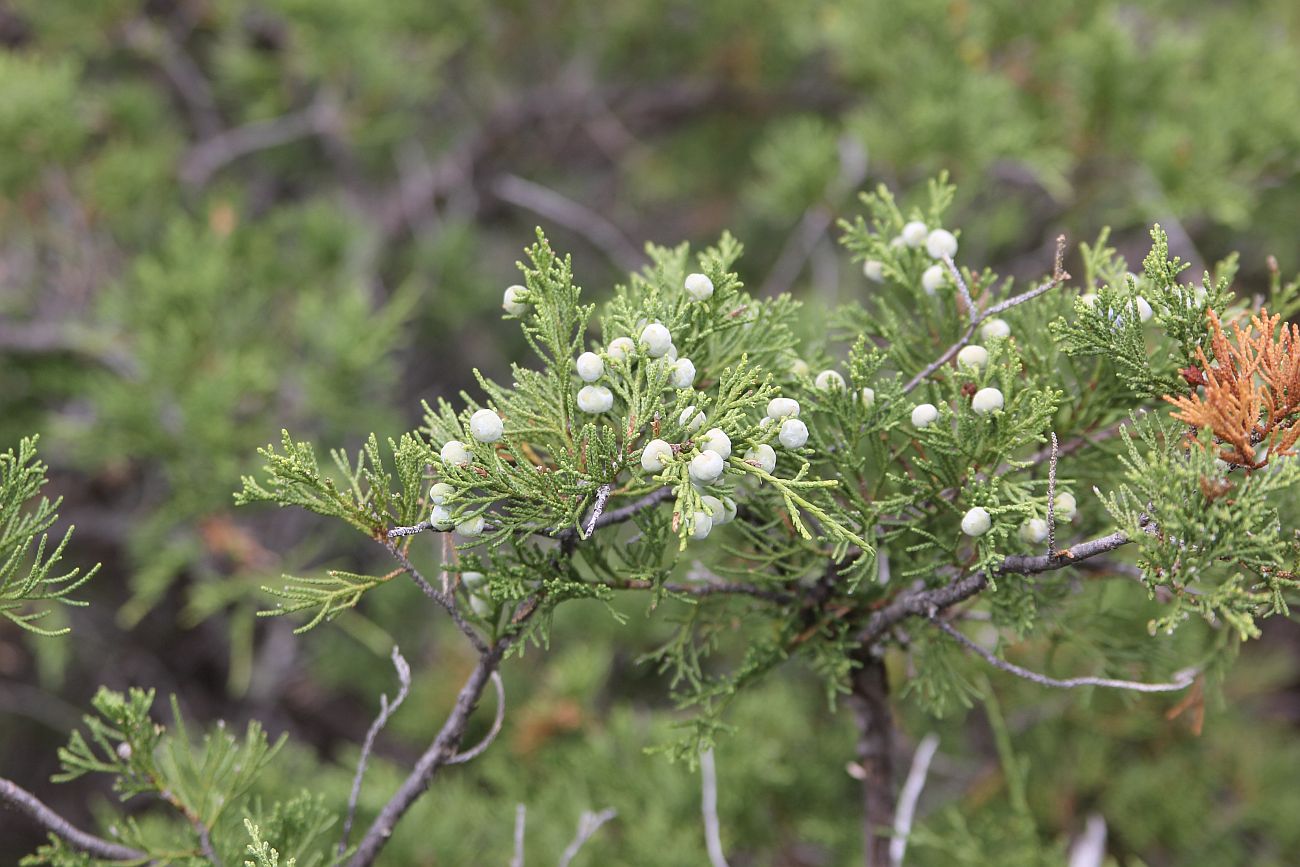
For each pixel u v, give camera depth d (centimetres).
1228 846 109
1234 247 149
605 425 65
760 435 65
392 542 66
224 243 124
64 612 135
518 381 67
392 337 121
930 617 69
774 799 100
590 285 195
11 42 158
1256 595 64
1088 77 117
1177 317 66
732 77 169
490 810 99
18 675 165
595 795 97
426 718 115
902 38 126
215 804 73
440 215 183
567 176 202
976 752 114
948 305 71
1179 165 110
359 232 139
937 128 113
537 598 68
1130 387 67
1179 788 106
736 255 70
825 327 72
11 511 66
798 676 121
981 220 141
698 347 68
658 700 133
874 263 72
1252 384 65
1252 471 64
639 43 170
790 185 124
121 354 116
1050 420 68
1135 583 77
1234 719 116
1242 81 123
